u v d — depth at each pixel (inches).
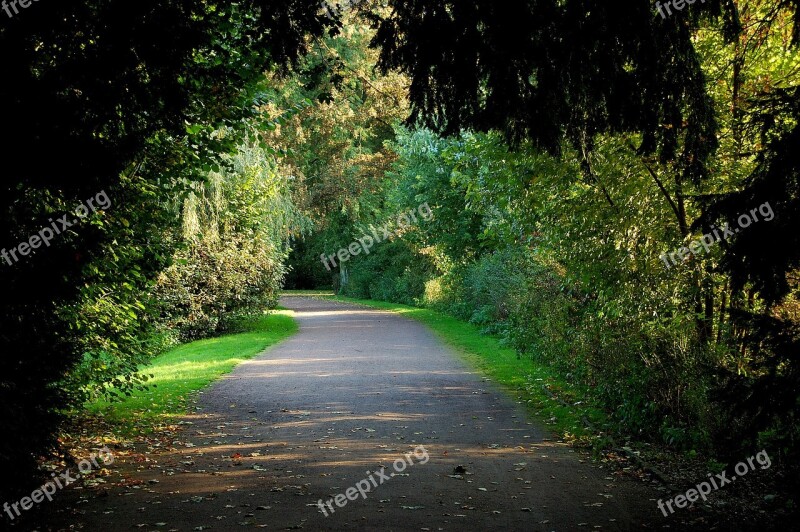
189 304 999.6
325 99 312.2
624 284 391.5
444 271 1439.5
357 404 493.7
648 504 267.1
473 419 437.1
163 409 486.0
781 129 231.8
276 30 254.5
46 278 243.0
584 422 418.6
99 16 235.0
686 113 255.0
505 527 241.1
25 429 240.2
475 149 467.8
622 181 381.4
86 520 249.8
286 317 1472.7
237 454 350.0
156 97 271.4
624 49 226.4
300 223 1325.0
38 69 250.1
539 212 448.8
